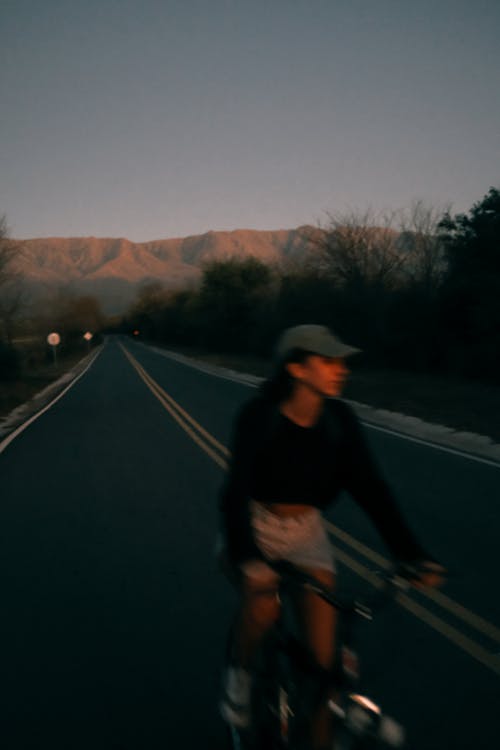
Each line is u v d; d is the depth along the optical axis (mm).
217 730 3223
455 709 3307
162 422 15586
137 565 5789
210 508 7758
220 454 11258
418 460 10180
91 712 3426
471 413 15062
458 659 3842
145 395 23000
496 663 3791
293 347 2127
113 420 16469
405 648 3977
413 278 28469
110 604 4906
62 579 5496
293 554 2330
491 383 21891
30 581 5477
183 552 6121
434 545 5973
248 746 2494
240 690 2365
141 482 9320
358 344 29922
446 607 4605
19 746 3148
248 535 2072
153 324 133000
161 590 5160
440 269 27781
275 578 2121
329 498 2354
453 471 9320
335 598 2031
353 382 23797
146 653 4078
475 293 23406
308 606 2197
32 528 7145
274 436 2170
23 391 28969
